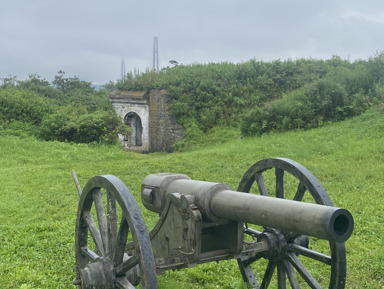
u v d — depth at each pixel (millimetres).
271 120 20641
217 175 13219
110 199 4234
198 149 22000
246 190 5117
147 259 3586
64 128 21484
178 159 16000
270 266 4738
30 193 11547
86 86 39531
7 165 15883
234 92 25734
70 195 11438
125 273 4242
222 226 4484
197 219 4168
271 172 12984
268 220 3594
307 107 20266
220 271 6145
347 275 6008
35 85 37594
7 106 23250
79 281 4262
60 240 7691
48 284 5727
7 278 5930
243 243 4480
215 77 26984
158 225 4691
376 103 20250
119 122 22266
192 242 4199
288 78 26375
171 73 28141
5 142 19078
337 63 27703
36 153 18094
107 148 20641
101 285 4086
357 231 7809
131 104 27422
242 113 24547
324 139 17266
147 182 5090
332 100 20359
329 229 2992
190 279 5914
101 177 4289
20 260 6676
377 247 6992
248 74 26859
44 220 9312
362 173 12320
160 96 25875
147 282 3537
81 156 18250
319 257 4254
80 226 5012
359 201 9719
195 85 26281
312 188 4195
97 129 21609
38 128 22375
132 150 26953
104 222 4477
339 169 12844
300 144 16812
